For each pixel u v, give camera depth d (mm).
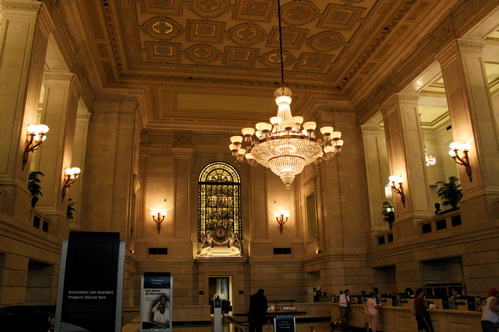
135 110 16031
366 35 13391
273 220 19922
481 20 10492
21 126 8477
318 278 19047
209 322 14672
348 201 16562
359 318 12422
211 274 18766
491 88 15602
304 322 14773
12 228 7645
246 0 11727
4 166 8141
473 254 10352
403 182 13797
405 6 11883
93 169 14969
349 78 16000
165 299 6105
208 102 17734
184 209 19375
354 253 15961
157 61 14688
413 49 13312
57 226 10703
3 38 8867
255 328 10820
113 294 4191
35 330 4641
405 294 11727
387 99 14750
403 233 13641
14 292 7855
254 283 18875
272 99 17562
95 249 4266
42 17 9352
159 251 18688
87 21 12055
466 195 10703
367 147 16828
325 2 11844
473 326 7840
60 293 4098
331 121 17234
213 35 13320
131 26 12727
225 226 20203
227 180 20906
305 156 10492
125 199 14906
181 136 20250
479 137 10523
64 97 11758
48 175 11055
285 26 12938
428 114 18422
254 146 10641
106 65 14492
